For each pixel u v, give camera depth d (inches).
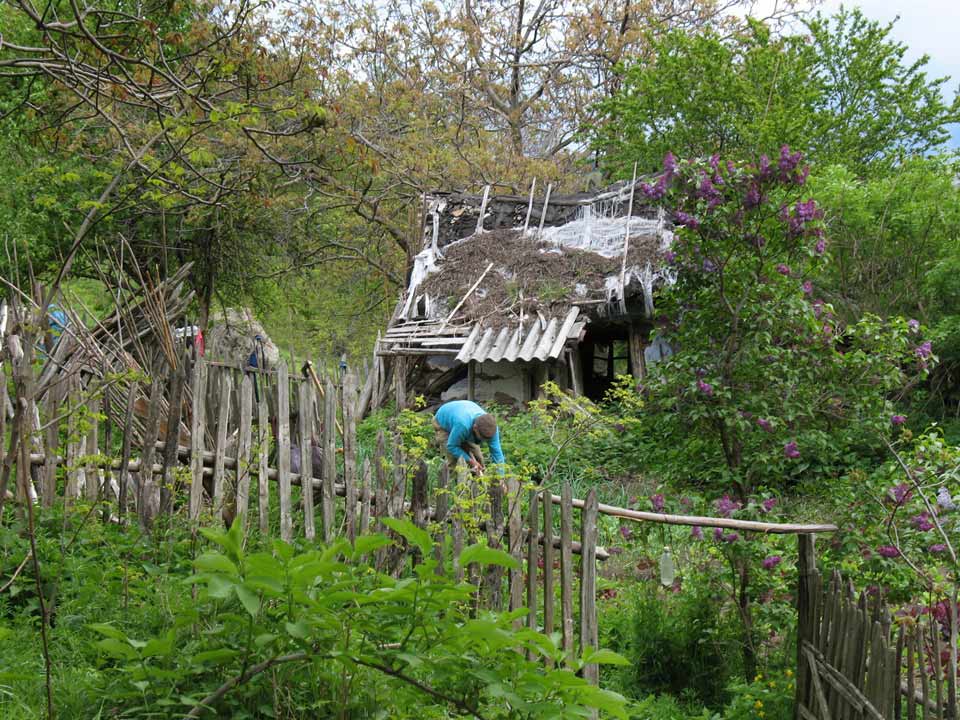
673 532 317.4
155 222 749.9
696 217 255.9
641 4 1169.4
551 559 202.1
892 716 164.2
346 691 130.7
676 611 255.4
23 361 170.7
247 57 260.1
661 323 278.8
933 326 624.7
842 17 1096.8
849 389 259.9
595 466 441.7
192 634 141.5
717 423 260.8
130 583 197.8
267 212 844.0
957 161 654.5
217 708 125.9
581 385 656.4
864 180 1004.6
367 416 689.0
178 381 244.4
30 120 292.2
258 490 258.4
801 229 253.1
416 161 943.0
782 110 930.7
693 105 972.6
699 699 236.8
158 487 248.2
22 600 191.5
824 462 281.0
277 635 120.0
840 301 643.5
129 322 285.0
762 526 213.8
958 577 196.4
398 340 671.8
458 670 126.6
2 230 585.9
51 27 215.9
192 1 309.4
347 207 972.6
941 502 214.4
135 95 251.1
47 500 232.5
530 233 708.0
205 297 863.1
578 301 628.1
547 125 1273.4
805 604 212.5
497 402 655.8
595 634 199.3
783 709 216.1
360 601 118.2
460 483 218.5
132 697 129.0
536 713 123.6
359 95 911.7
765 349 255.9
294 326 1098.7
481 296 669.3
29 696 144.3
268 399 289.7
